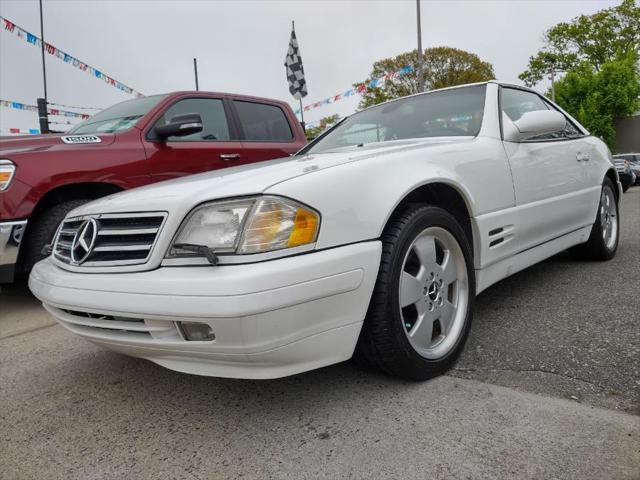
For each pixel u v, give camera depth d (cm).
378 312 195
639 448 158
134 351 190
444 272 228
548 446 163
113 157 416
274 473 163
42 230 374
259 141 545
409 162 218
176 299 164
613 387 196
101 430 201
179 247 175
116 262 186
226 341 163
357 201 189
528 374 214
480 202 249
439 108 312
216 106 519
